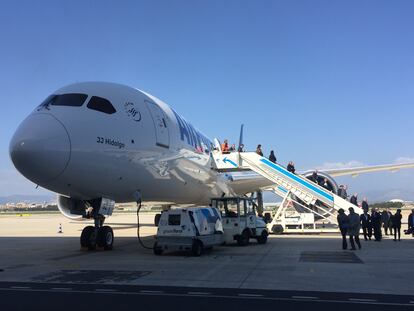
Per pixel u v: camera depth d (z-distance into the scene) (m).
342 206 21.89
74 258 13.67
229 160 22.44
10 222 46.34
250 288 8.70
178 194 18.50
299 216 23.12
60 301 7.62
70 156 11.68
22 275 10.52
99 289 8.66
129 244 18.20
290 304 7.34
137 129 13.98
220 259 13.20
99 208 14.20
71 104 12.67
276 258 13.33
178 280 9.62
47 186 12.34
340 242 18.48
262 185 25.61
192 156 18.42
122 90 14.46
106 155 12.64
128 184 14.14
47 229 32.09
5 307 7.22
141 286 8.96
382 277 9.90
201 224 14.36
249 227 17.69
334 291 8.38
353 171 27.38
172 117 17.08
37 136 11.34
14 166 11.80
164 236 14.23
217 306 7.23
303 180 22.47
